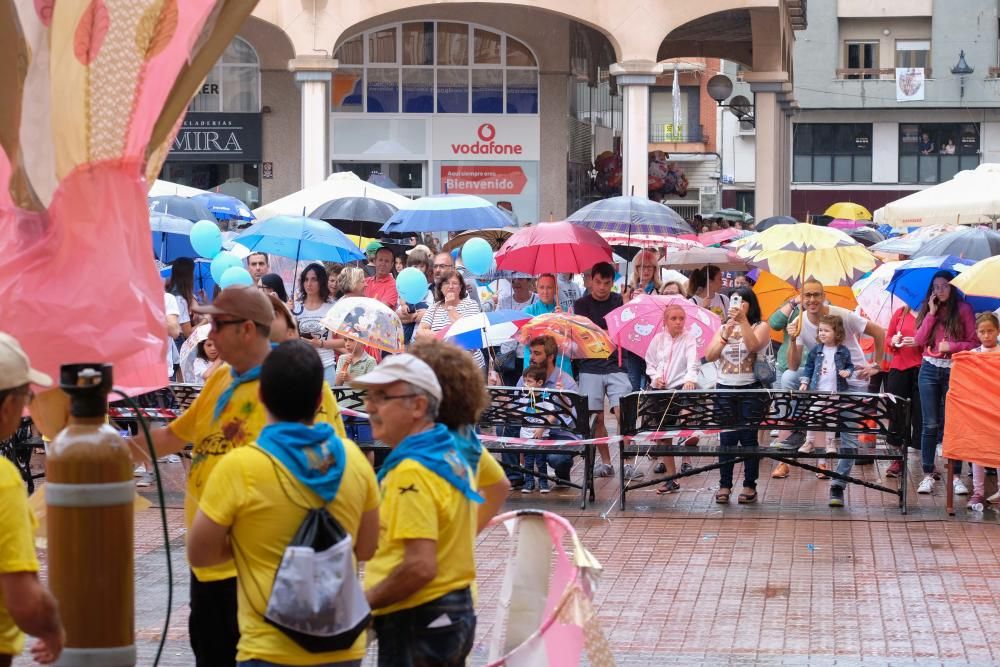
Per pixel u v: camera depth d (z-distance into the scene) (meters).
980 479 14.83
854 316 15.80
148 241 6.70
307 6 32.53
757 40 36.84
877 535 13.70
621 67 32.53
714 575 12.13
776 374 18.42
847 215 43.34
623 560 12.71
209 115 37.34
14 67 6.25
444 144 37.91
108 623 5.84
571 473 17.33
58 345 6.28
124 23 6.31
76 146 6.34
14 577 5.32
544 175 38.16
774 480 16.94
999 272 15.24
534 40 37.66
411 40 37.56
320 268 16.23
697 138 76.38
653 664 9.60
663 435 14.91
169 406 14.94
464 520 6.28
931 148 71.88
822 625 10.59
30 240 6.31
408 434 6.27
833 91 71.38
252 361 7.14
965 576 12.05
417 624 6.19
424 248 19.47
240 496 5.75
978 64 70.12
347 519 5.98
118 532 5.86
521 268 18.64
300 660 5.76
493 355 17.08
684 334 15.98
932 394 15.91
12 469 5.41
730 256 23.42
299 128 37.59
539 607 7.40
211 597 7.14
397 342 13.73
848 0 70.75
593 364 16.66
